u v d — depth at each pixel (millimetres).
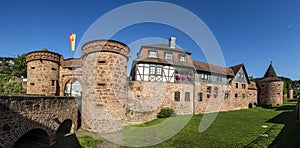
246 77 23812
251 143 7281
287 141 7238
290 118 13617
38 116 6152
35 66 12102
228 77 21297
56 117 7285
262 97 25828
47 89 12281
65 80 13258
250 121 12805
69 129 8703
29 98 5711
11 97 4980
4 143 4746
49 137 6762
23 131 5422
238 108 21734
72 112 8758
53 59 12656
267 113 17641
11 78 16406
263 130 9727
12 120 5020
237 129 10008
